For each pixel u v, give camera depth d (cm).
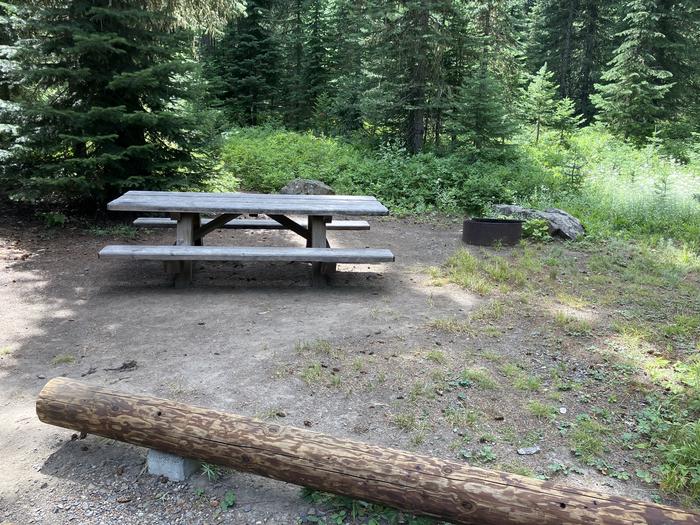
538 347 446
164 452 266
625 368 409
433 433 311
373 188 1104
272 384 362
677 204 1013
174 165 848
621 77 1858
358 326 476
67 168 777
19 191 768
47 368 381
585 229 891
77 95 824
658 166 1421
